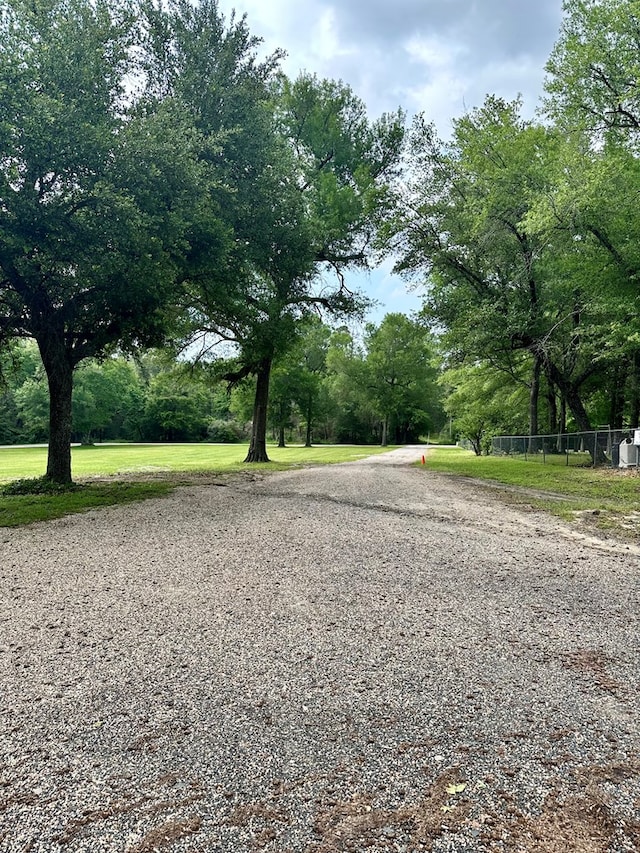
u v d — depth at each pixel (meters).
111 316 11.77
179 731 2.54
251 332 17.89
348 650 3.47
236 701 2.82
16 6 8.99
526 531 7.47
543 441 22.86
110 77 9.96
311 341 55.56
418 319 21.73
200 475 16.62
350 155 21.42
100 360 13.87
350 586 4.83
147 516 8.57
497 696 2.88
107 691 2.93
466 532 7.34
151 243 9.60
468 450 47.47
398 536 6.98
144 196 9.51
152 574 5.22
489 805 2.02
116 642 3.60
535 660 3.34
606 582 5.01
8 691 2.94
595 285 15.99
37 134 8.09
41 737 2.49
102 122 9.21
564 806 2.02
